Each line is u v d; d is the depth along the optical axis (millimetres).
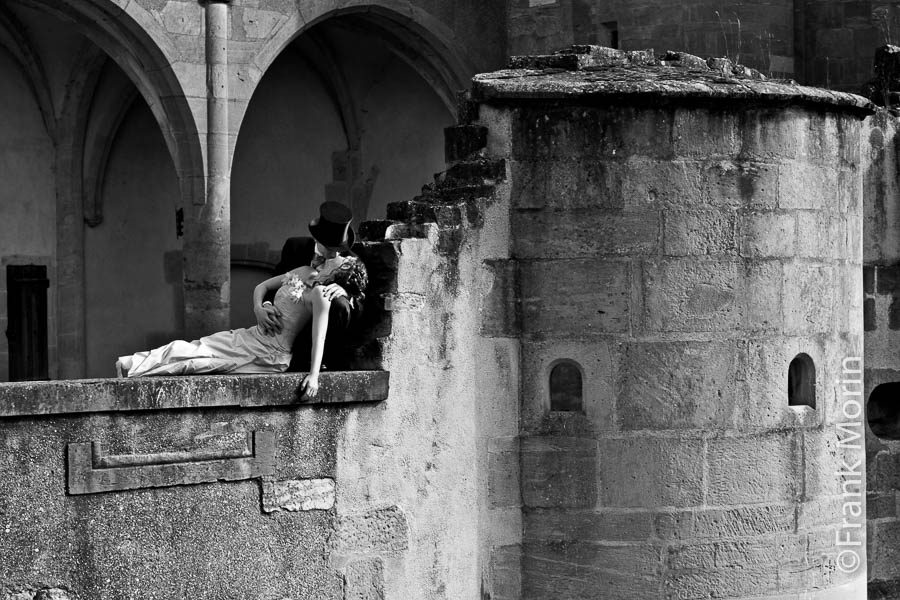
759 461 12023
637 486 11805
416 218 11570
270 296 11438
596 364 11812
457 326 11516
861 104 12555
